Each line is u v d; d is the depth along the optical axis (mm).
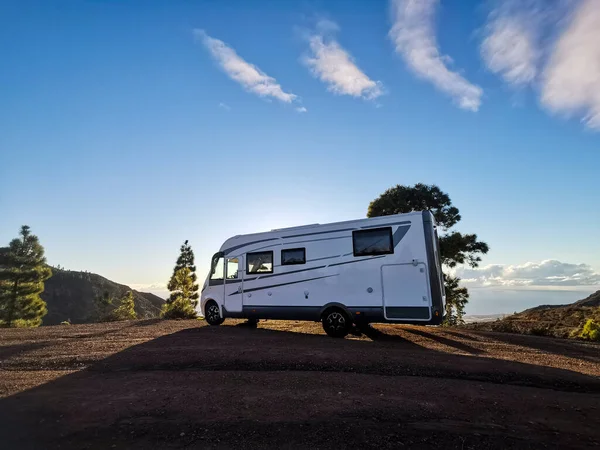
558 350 8961
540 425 4242
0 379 6227
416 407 4719
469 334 11516
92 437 3961
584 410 4715
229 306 12422
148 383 5836
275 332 11273
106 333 11383
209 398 5062
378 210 23609
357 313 10000
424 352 8164
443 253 22828
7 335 11352
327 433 3990
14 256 42562
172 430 4098
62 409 4746
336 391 5328
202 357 7543
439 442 3809
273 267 11641
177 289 27484
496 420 4363
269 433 3996
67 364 7281
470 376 6234
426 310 9188
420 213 9633
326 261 10688
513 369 6656
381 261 9875
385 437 3906
